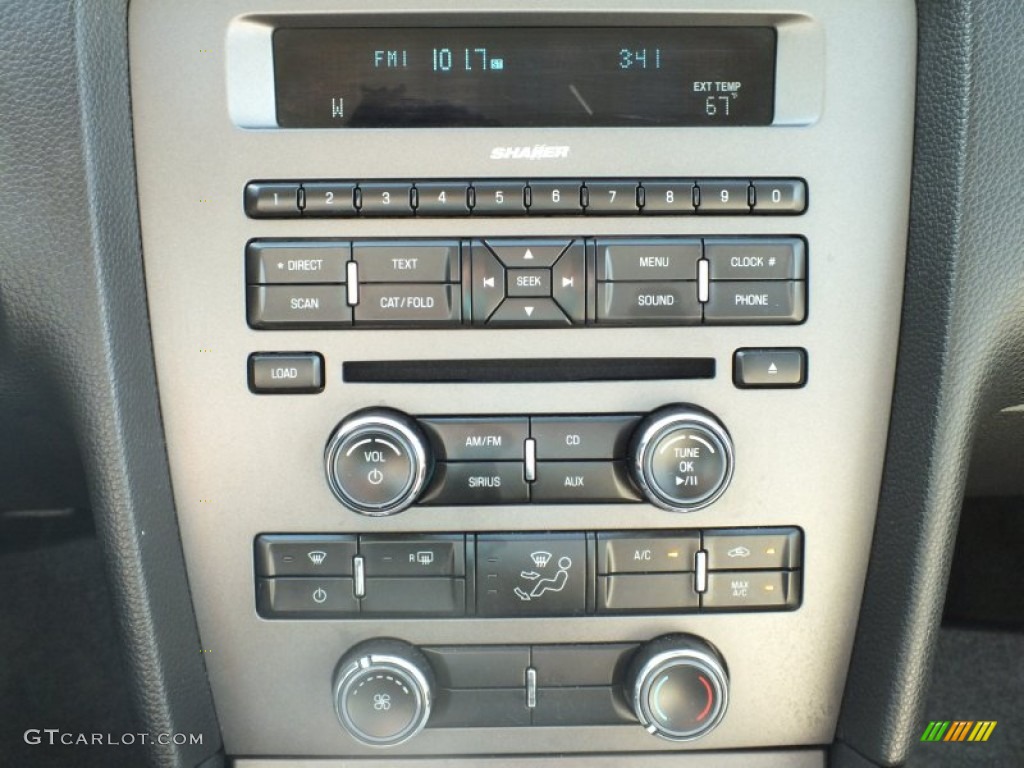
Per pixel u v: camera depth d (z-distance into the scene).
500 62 0.75
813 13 0.75
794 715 0.84
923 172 0.75
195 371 0.77
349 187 0.75
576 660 0.82
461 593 0.80
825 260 0.77
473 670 0.82
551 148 0.75
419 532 0.80
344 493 0.75
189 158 0.75
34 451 0.93
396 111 0.75
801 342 0.78
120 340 0.75
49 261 0.73
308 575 0.80
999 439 0.94
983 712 1.36
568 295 0.77
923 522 0.77
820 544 0.80
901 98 0.75
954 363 0.75
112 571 0.77
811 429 0.79
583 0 0.74
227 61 0.74
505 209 0.75
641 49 0.75
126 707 1.30
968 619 1.37
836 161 0.76
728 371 0.78
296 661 0.82
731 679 0.83
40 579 1.36
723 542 0.80
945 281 0.74
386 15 0.74
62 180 0.72
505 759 0.85
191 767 0.82
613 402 0.78
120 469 0.76
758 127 0.76
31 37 0.71
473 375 0.78
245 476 0.78
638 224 0.76
